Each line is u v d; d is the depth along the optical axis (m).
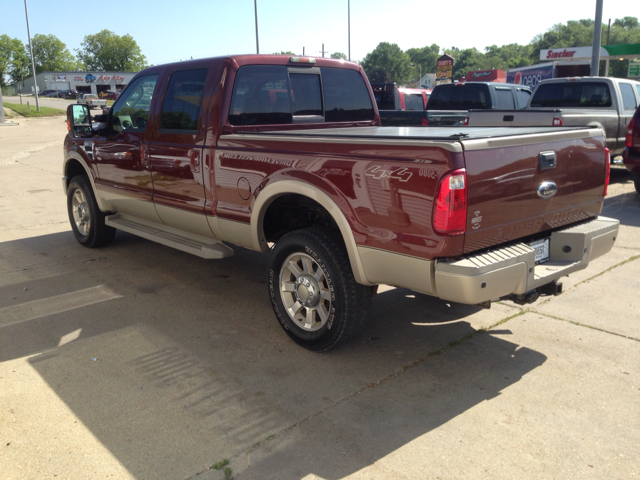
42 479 2.51
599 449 2.67
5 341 3.93
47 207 8.67
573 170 3.51
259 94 4.35
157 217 5.08
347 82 5.02
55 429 2.88
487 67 162.12
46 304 4.63
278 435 2.81
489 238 3.04
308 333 3.71
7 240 6.71
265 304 4.64
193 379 3.38
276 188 3.64
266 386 3.29
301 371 3.47
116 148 5.25
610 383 3.26
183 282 5.19
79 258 5.95
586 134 3.61
